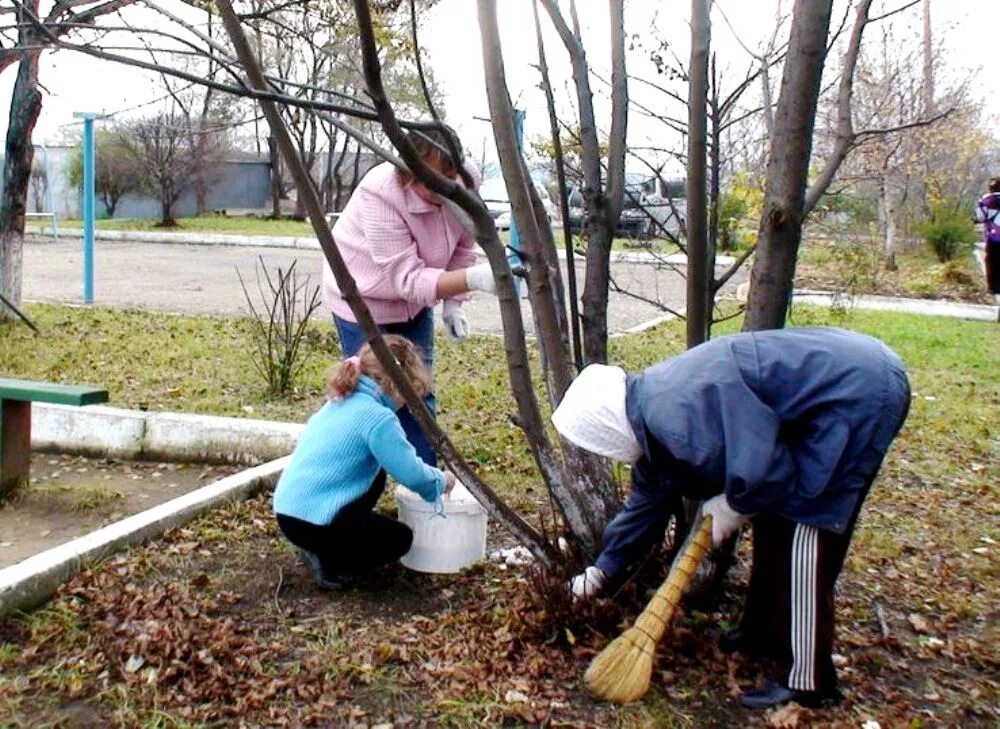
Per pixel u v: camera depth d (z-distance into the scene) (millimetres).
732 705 3541
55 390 5352
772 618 3707
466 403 7910
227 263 19672
